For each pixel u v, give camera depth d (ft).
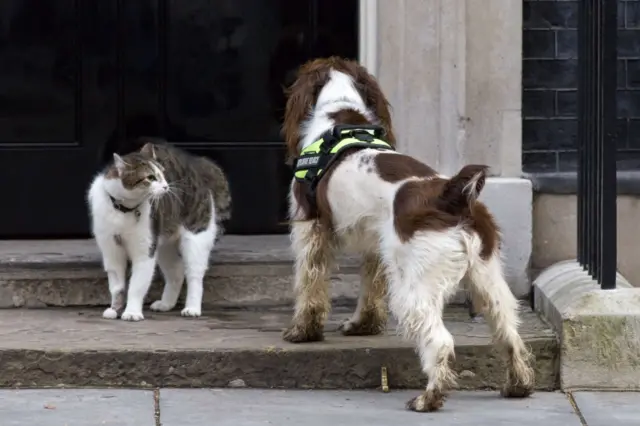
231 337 33.01
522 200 37.09
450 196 28.81
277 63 40.88
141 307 35.35
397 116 37.37
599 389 31.83
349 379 31.91
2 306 36.37
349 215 30.68
